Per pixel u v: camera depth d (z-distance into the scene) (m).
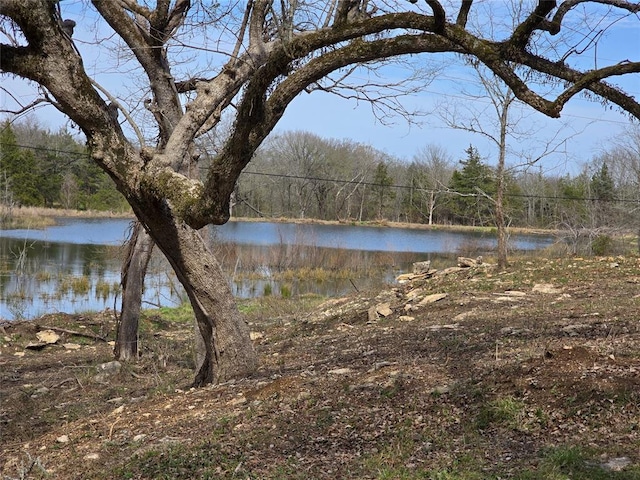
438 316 12.49
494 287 14.92
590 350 7.02
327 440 5.76
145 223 7.95
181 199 7.21
